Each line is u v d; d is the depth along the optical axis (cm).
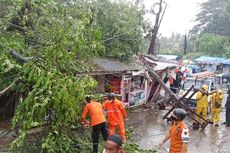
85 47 606
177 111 533
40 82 518
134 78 1274
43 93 521
